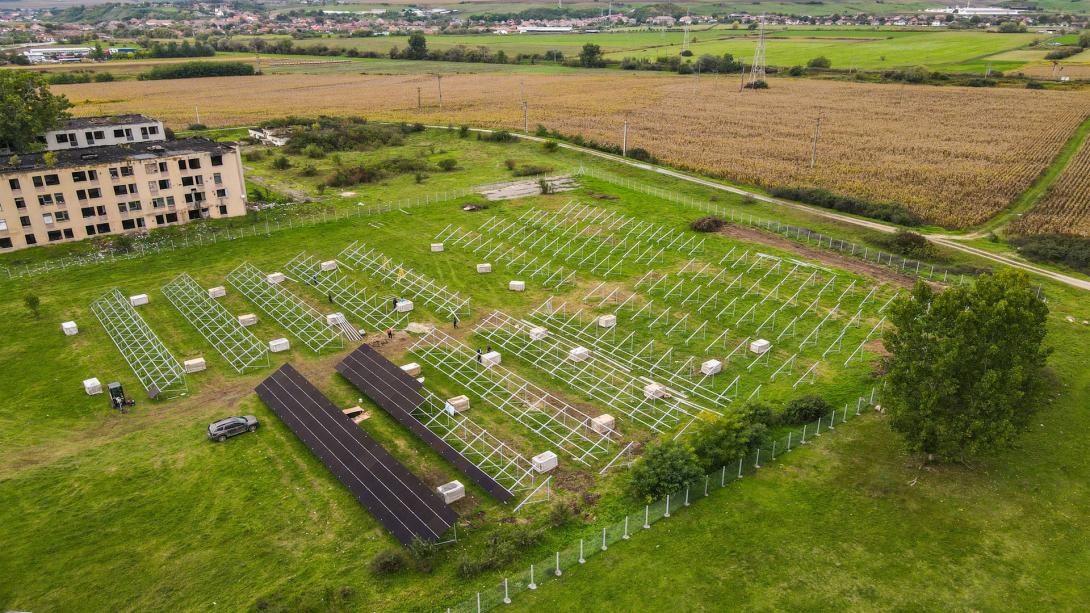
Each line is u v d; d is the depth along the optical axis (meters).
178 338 67.88
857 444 50.12
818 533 41.62
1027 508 43.56
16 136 107.31
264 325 70.69
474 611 36.16
